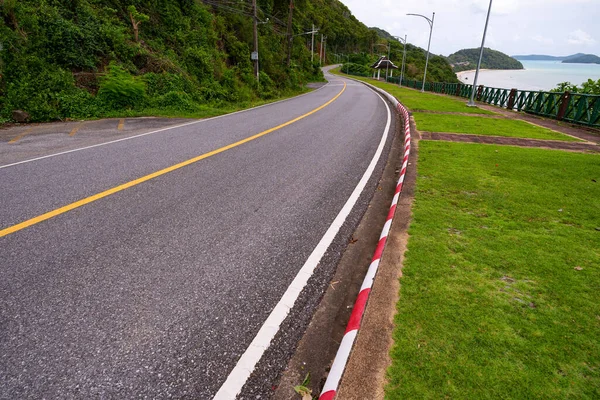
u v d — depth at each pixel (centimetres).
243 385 202
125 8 1727
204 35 2225
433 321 242
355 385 193
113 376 203
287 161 666
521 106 1720
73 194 459
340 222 416
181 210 425
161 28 1914
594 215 434
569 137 1023
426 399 184
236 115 1338
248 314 259
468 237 368
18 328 234
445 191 513
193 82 1794
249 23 3147
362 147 820
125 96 1277
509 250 342
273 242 361
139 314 251
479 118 1434
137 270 301
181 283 288
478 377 198
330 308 271
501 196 494
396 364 206
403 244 350
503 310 255
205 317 253
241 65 2683
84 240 345
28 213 398
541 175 604
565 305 263
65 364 209
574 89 1695
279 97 2647
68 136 852
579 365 208
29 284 277
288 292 286
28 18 1161
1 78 1043
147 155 668
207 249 340
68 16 1353
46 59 1181
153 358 216
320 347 232
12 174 536
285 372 212
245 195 484
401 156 748
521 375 200
